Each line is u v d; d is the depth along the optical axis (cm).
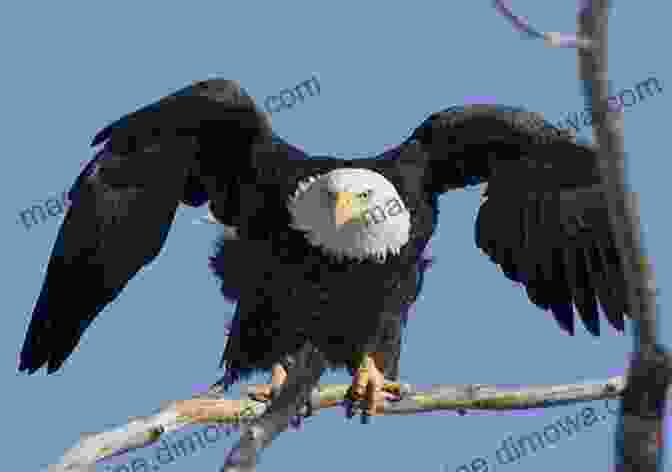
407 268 1237
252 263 1238
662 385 573
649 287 550
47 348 1258
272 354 1235
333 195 1170
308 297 1218
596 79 522
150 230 1291
